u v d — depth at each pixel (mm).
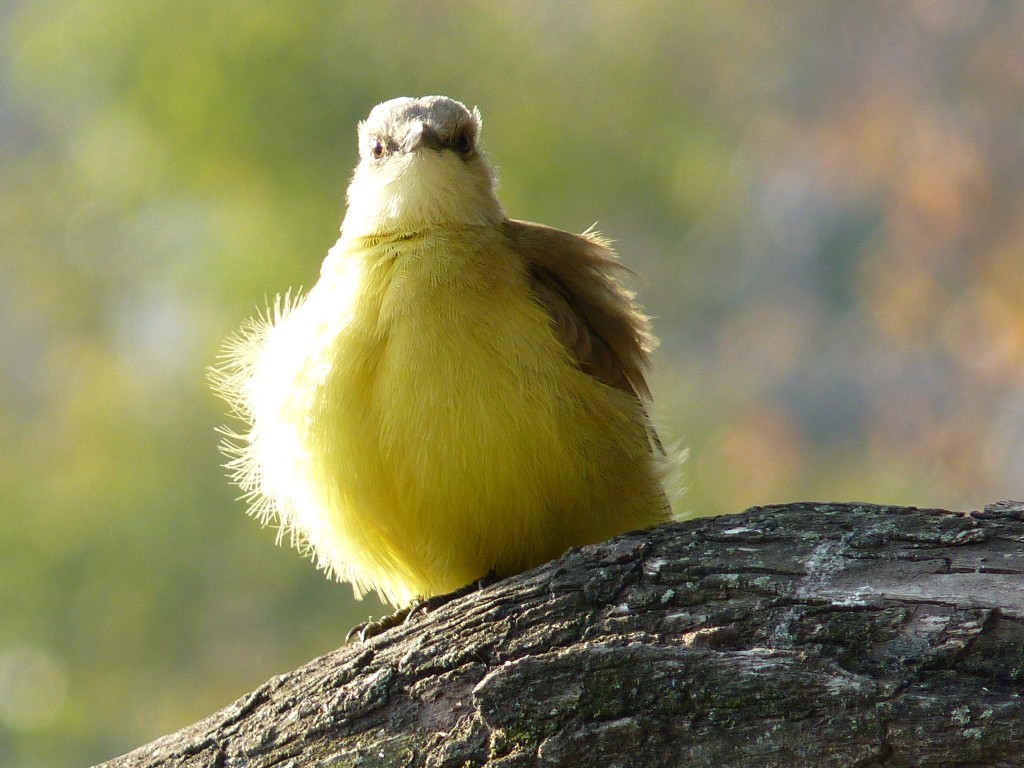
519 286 6961
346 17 14688
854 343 15016
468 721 5262
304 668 5715
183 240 15773
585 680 5102
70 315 16375
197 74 14523
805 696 4902
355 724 5434
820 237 15430
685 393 15336
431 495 6734
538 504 6812
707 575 5332
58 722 13711
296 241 14281
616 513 7168
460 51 14969
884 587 5129
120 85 14859
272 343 7523
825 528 5410
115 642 13711
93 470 14680
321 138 14523
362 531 7168
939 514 5363
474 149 8086
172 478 14305
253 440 8047
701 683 5000
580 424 6902
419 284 6762
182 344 15227
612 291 7836
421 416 6602
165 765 5629
